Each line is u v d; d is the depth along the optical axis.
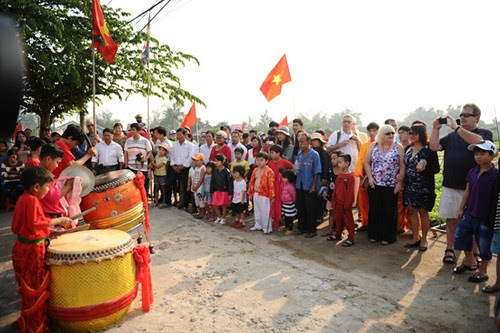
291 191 7.15
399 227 7.07
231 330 3.73
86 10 11.38
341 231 6.64
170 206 9.72
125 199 5.12
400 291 4.54
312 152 6.87
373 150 6.42
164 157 9.63
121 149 8.91
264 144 9.58
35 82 12.85
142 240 6.80
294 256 5.82
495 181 4.31
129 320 3.97
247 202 8.80
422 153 5.79
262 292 4.54
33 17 10.09
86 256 3.63
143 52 12.18
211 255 5.87
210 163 8.03
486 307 4.15
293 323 3.82
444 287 4.65
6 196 9.40
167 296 4.52
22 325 3.68
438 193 11.82
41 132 14.47
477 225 4.77
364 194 7.13
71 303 3.64
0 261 5.83
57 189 4.53
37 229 3.55
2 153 9.61
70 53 11.82
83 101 14.61
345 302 4.23
